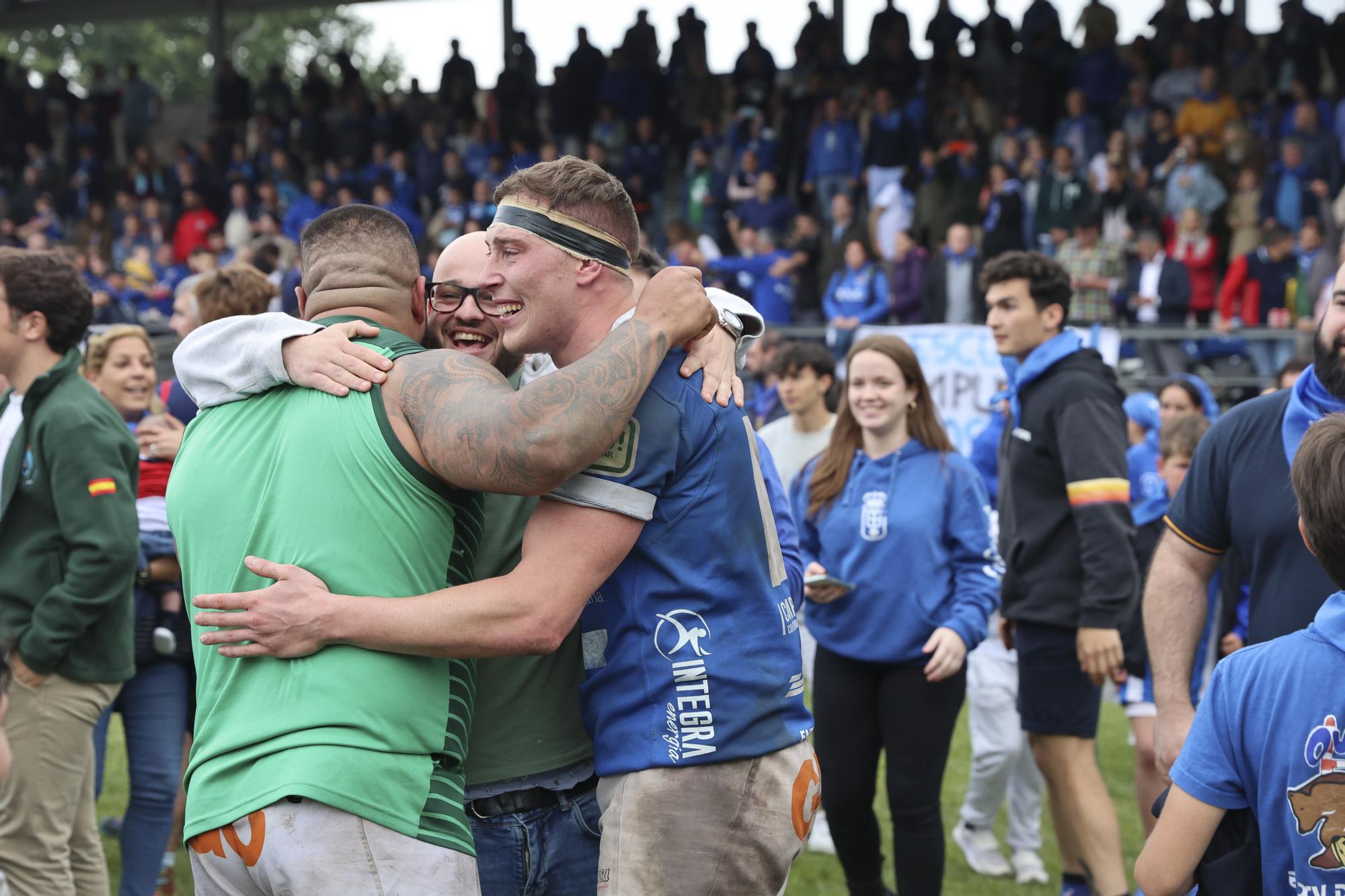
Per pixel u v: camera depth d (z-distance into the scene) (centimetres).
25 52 3431
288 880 173
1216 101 1180
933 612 342
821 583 343
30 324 304
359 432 185
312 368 189
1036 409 361
